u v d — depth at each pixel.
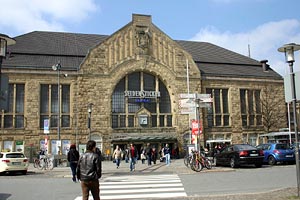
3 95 10.17
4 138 41.34
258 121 52.47
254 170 24.38
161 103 48.19
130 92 46.53
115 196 13.94
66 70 43.72
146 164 35.31
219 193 13.77
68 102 43.97
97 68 44.84
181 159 44.28
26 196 13.86
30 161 41.44
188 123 47.75
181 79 48.31
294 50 12.61
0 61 11.05
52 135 42.56
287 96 12.68
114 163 38.00
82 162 9.47
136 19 47.38
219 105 50.50
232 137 50.19
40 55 44.94
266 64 55.84
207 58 54.22
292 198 11.30
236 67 54.09
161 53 47.94
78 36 52.53
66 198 13.34
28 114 42.19
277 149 29.31
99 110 44.38
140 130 45.97
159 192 14.66
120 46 46.22
